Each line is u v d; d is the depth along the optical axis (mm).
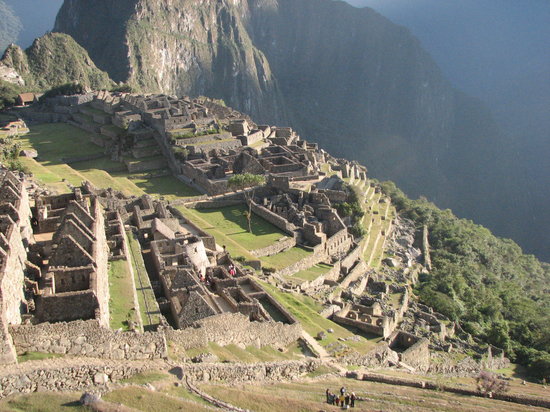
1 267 35594
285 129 182500
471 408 47938
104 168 141125
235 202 114562
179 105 176750
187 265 58688
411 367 67062
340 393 44531
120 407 32625
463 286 115688
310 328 61750
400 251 125625
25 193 58500
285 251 94000
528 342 103062
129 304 47500
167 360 40469
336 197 120688
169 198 113250
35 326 35062
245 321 51438
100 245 51156
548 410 53406
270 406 39594
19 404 31672
